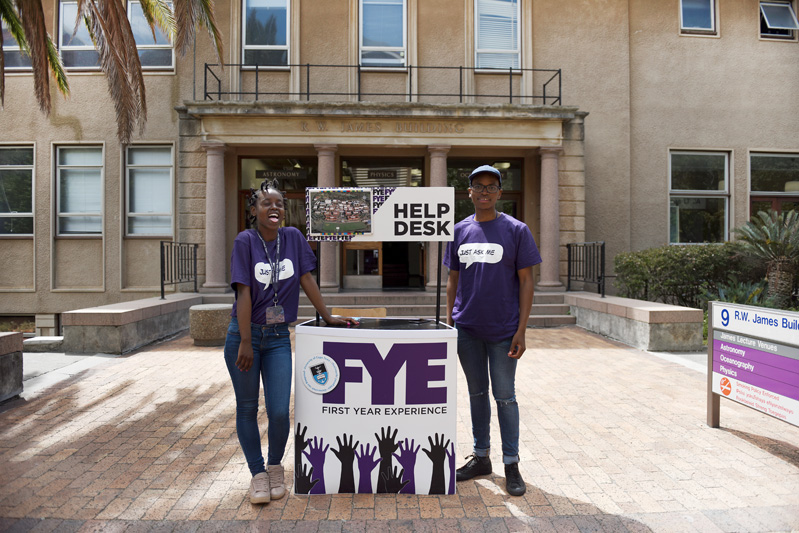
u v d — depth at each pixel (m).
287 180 11.41
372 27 11.38
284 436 2.95
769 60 12.33
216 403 4.80
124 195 11.34
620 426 4.23
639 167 11.99
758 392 3.75
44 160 11.35
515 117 10.20
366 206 3.16
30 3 6.82
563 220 10.95
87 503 2.91
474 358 3.19
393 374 2.97
